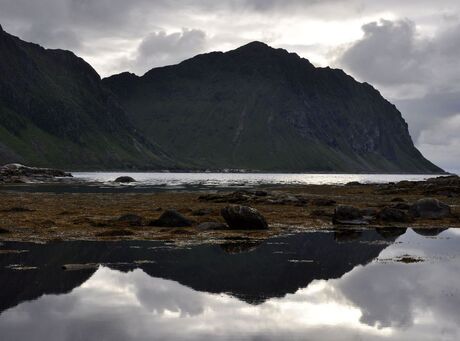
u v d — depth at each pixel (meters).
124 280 20.98
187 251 28.22
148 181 159.88
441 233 37.88
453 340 14.16
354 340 14.10
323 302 17.98
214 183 145.62
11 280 20.67
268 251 28.72
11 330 14.45
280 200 61.59
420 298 18.58
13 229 35.19
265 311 16.84
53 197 70.94
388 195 84.12
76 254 26.66
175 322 15.48
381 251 29.25
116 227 37.19
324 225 41.75
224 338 14.12
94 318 15.76
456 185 92.38
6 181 131.38
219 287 20.06
